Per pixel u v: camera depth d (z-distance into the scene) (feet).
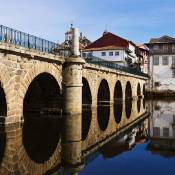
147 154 65.41
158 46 300.20
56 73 107.04
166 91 294.25
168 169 54.44
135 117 130.41
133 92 240.73
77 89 113.29
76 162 56.34
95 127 96.99
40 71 95.14
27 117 107.65
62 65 111.55
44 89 115.55
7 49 75.82
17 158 56.49
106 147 70.28
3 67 76.43
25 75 86.69
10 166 51.70
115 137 83.20
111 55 280.31
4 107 78.89
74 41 113.39
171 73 295.48
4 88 77.30
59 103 114.11
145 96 290.35
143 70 376.89
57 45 107.24
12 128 81.10
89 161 57.77
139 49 365.61
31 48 87.86
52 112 115.24
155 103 213.25
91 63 139.03
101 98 177.99
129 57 302.25
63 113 113.29
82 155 61.57
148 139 82.99
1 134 75.51
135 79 246.47
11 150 61.41
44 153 61.11
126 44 287.89
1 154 58.59
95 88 148.56
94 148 68.33
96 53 284.20
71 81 111.65
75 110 113.19
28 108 118.93
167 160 60.75
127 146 72.43
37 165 53.21
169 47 296.92
